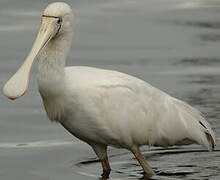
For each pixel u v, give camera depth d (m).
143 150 15.94
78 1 29.97
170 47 23.62
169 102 14.55
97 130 13.95
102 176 14.21
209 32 25.59
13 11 27.86
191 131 14.53
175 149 15.94
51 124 17.19
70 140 16.25
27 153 15.39
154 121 14.30
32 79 20.17
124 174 14.36
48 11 13.54
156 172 14.49
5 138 16.27
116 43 24.02
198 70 21.06
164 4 30.06
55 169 14.54
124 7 29.36
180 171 14.49
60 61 13.54
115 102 13.95
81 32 25.33
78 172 14.42
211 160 15.13
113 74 14.21
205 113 17.55
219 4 29.92
